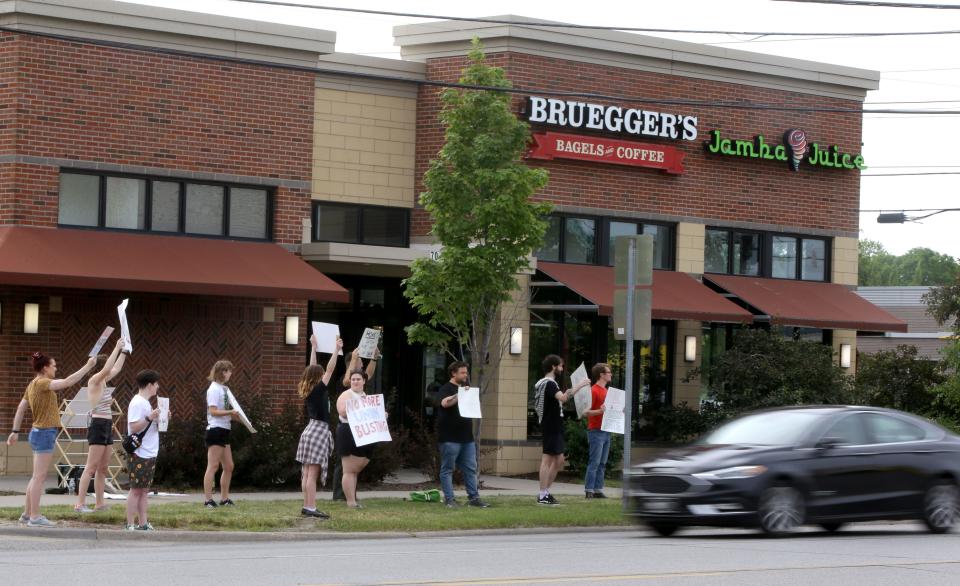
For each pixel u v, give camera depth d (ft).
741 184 98.63
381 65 88.74
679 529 58.70
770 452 55.11
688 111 95.55
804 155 100.42
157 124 79.82
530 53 88.89
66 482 66.85
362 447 61.00
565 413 91.35
